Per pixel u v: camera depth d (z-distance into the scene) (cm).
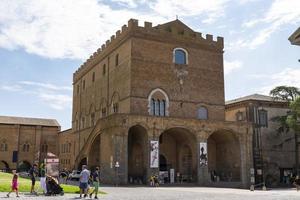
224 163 6109
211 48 6412
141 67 5759
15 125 9369
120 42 6125
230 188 5125
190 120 5400
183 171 5941
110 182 4878
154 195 3247
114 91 6231
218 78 6381
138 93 5669
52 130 9756
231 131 5709
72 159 8288
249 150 5731
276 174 6688
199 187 4878
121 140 4900
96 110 7031
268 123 6831
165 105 5850
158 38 5975
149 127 5094
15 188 2805
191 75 6156
